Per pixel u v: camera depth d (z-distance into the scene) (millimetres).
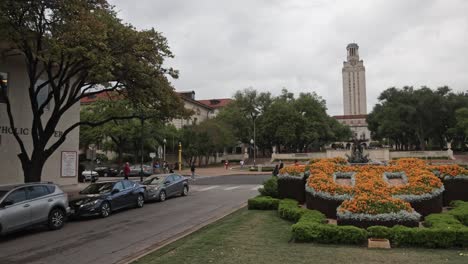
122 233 12109
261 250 8555
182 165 67188
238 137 79188
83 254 9516
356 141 22500
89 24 14906
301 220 10289
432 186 12281
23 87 22578
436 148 87875
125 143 53750
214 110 97000
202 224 13211
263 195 16938
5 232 11273
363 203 9852
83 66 16594
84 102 58062
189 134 65312
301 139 75625
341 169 14906
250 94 80188
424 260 7434
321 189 12336
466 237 8367
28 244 10906
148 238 11211
